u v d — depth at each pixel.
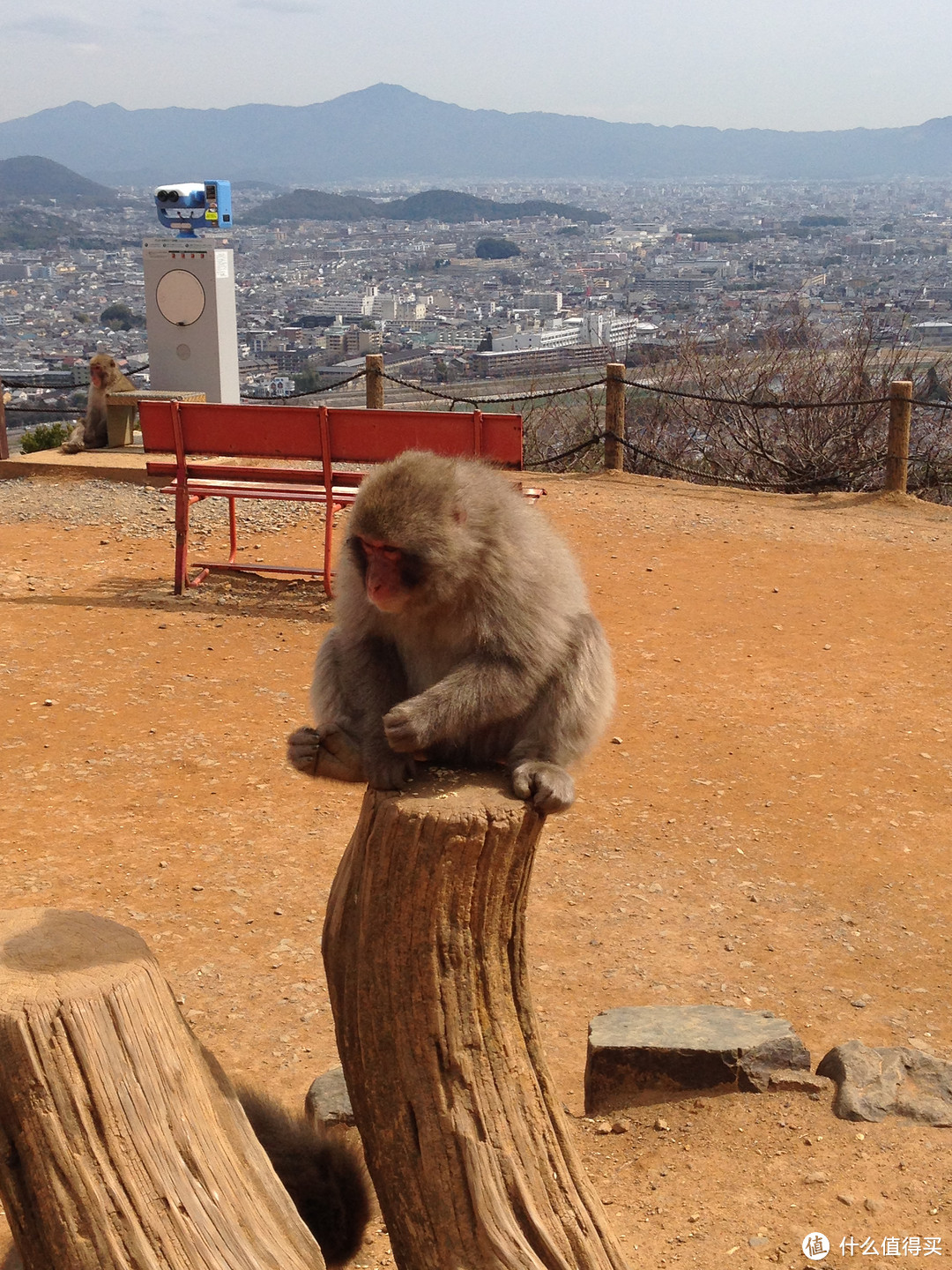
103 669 8.44
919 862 6.21
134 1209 2.59
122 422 14.73
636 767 7.23
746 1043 4.46
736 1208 3.79
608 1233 3.13
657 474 17.34
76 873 5.82
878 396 16.70
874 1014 4.96
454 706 3.46
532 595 3.68
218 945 5.32
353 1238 3.49
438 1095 3.07
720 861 6.20
